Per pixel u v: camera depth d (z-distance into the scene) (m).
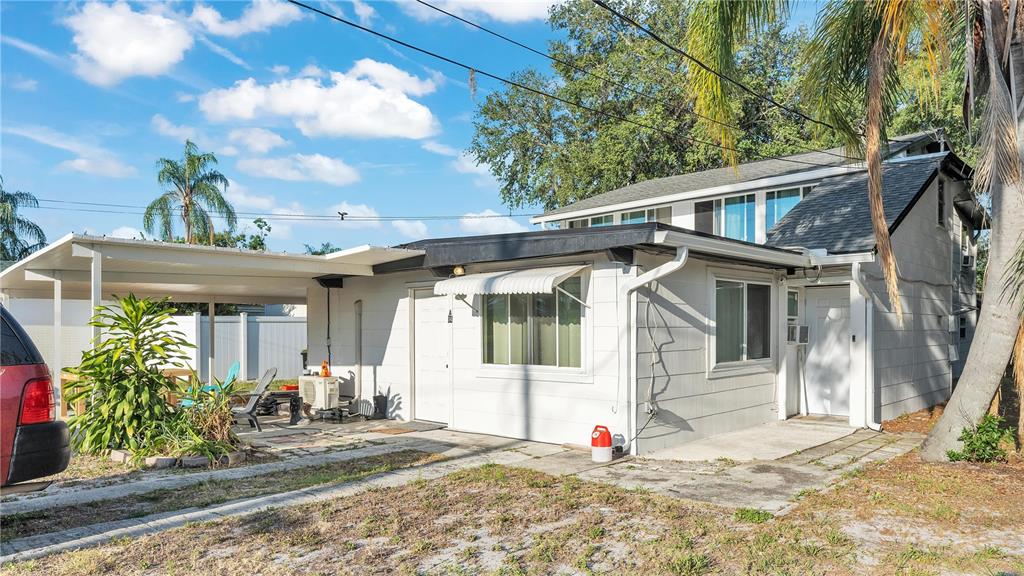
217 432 8.56
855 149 10.96
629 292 8.62
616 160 27.56
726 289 10.42
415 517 5.80
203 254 9.52
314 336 14.28
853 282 10.81
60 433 4.78
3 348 4.57
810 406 12.26
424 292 11.78
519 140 32.56
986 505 6.14
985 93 8.84
